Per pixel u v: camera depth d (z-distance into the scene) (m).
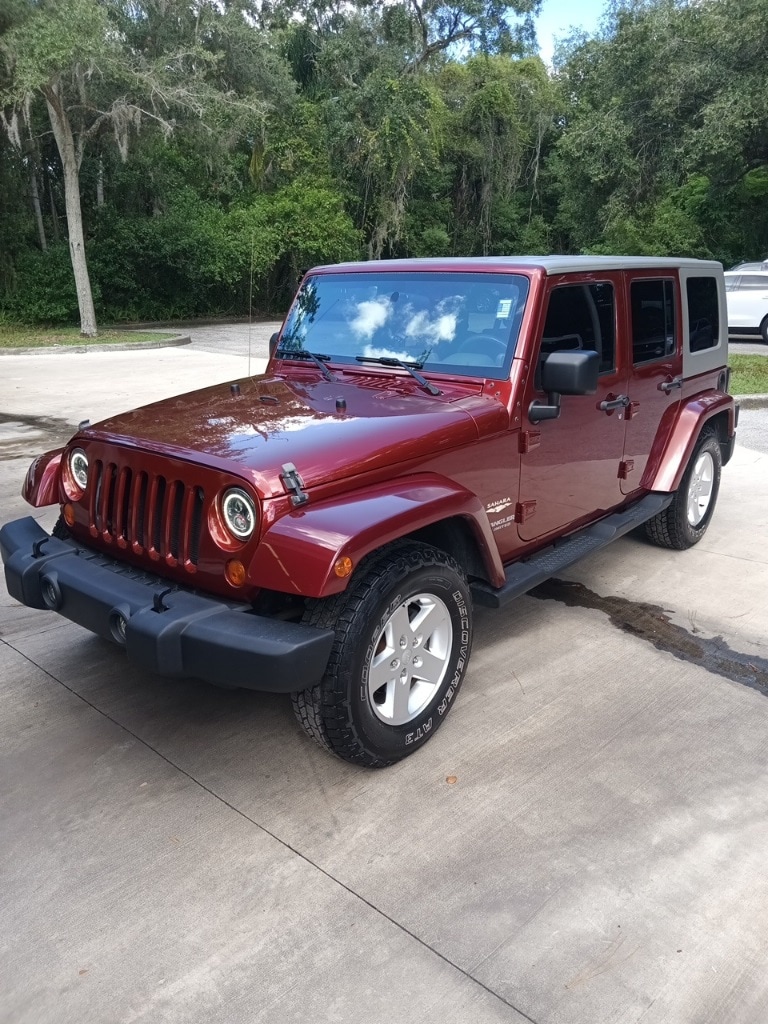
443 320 3.82
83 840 2.83
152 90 21.31
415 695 3.28
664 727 3.54
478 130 39.16
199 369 15.16
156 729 3.50
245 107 23.23
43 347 19.09
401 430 3.17
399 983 2.28
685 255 31.69
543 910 2.53
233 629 2.70
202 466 2.85
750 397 11.59
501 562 3.57
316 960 2.35
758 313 18.53
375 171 33.59
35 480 3.61
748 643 4.36
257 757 3.31
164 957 2.36
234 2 26.88
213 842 2.83
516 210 42.31
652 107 29.67
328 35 36.12
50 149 27.08
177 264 29.50
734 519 6.47
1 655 4.12
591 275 4.02
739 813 2.98
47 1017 2.18
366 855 2.77
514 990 2.26
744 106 25.06
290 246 31.98
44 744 3.38
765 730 3.53
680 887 2.62
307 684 2.71
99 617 2.99
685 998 2.23
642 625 4.57
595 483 4.39
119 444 3.15
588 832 2.88
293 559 2.65
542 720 3.58
